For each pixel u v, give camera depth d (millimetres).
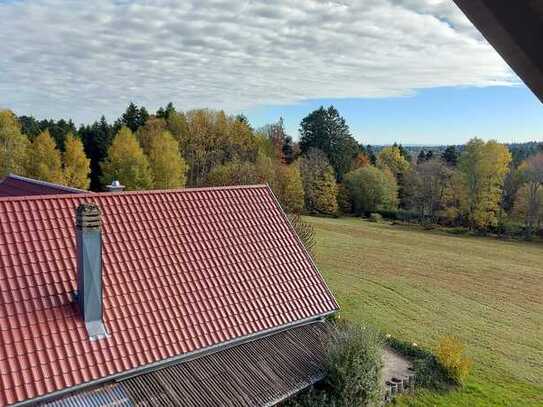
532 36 1547
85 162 56594
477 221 63156
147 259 14008
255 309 14555
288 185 57406
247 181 48406
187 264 14539
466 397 17625
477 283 37562
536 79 1726
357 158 86750
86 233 11344
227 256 15516
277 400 12586
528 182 62500
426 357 19125
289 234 17656
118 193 15258
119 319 12164
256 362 13539
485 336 25531
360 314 27531
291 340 14875
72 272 12352
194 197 16781
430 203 69250
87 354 11055
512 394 18500
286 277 16078
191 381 12156
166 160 56844
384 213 75250
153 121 73438
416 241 55750
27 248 12328
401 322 26781
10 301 11102
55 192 19453
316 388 14422
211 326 13375
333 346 14453
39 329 10914
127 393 11211
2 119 54156
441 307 30438
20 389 9773
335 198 72750
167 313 13000
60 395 10469
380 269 40344
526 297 34188
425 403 16672
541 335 26344
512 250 53125
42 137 53812
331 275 37094
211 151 70438
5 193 22109
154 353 11953
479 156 62844
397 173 84875
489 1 1457
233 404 11859
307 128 88625
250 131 78062
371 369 14617
